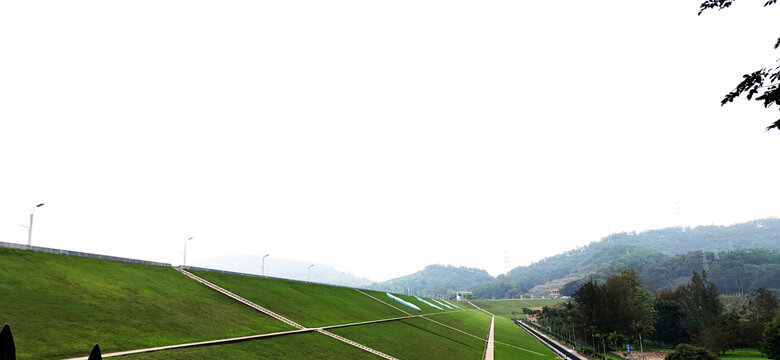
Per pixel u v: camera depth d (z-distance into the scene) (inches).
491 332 3799.2
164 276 1612.9
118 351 927.7
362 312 2527.1
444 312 4598.9
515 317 7775.6
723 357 3058.6
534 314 7258.9
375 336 1936.5
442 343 2352.4
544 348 3331.7
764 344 2664.9
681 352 2336.4
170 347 1034.7
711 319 3257.9
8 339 367.9
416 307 3900.1
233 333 1311.5
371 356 1566.2
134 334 1045.8
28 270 1136.8
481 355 2362.2
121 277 1392.7
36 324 907.4
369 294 3607.3
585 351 3181.6
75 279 1217.4
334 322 1962.4
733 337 3132.4
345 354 1480.1
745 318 3627.0
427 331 2613.2
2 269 1077.1
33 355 794.2
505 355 2455.7
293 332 1525.6
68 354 840.3
